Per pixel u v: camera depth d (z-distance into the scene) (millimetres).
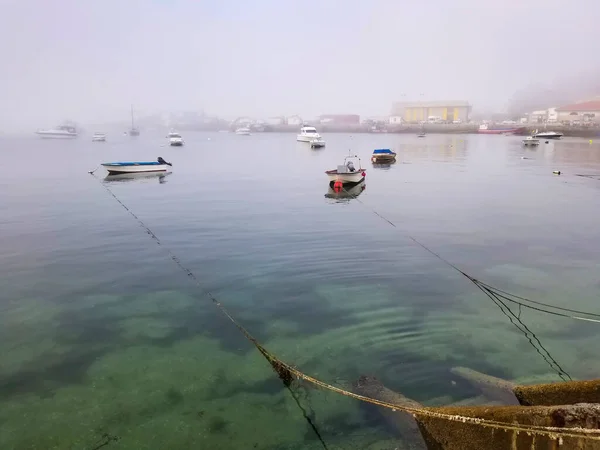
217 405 8070
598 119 132250
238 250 16875
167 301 12359
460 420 6137
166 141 119188
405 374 8828
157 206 25938
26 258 15914
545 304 12094
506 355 9555
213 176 41719
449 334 10461
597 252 16703
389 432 7160
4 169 45844
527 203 26578
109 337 10461
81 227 20500
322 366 9203
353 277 14094
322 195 30141
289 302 12266
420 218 22469
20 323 11078
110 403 8133
